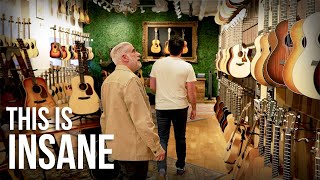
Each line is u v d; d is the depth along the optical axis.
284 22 2.56
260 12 4.00
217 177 3.52
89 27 10.38
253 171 2.69
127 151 2.18
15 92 3.50
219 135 5.36
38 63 7.17
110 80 2.21
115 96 2.16
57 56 7.38
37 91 3.56
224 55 5.44
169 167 3.82
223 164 3.94
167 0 9.78
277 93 3.17
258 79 3.00
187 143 4.87
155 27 10.23
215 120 6.60
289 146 2.22
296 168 2.73
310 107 2.52
